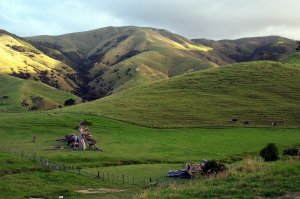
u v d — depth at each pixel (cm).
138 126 11131
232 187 2875
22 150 7625
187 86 15375
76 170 6053
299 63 19150
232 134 10200
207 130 10762
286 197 2548
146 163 7125
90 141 8638
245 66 17175
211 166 5153
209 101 13488
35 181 5116
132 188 4847
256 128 10906
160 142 9175
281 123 11288
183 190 2994
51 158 7062
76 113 12438
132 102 13812
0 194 4394
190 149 8400
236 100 13425
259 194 2650
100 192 4584
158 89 15425
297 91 13888
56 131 10112
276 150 5834
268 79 15212
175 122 11581
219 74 16438
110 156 7469
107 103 13975
